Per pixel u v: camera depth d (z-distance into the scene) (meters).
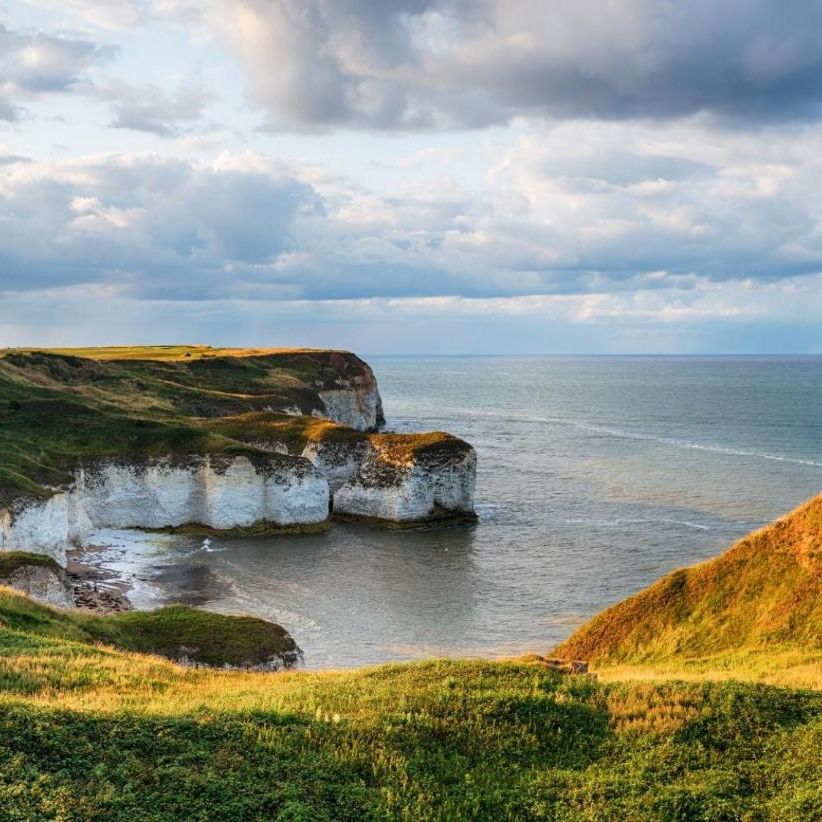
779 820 12.75
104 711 15.11
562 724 16.48
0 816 10.96
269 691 19.00
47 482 67.25
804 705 17.12
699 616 31.72
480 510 83.31
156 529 76.50
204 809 12.08
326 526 78.94
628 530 73.81
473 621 50.47
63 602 44.56
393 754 14.61
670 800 13.43
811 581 29.56
